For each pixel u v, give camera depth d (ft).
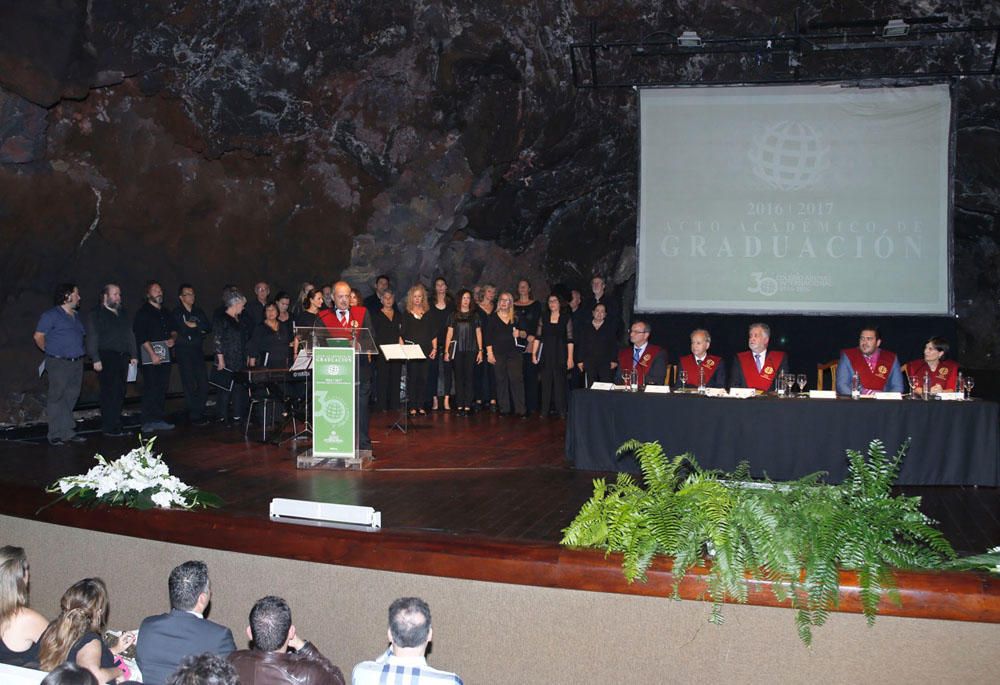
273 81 37.76
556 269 55.06
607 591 15.65
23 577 14.64
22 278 33.47
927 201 36.06
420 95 41.60
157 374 33.09
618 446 24.99
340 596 17.63
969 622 14.10
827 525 14.48
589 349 37.81
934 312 36.32
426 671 11.21
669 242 37.91
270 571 18.20
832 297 37.04
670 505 15.46
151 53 33.68
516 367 38.29
